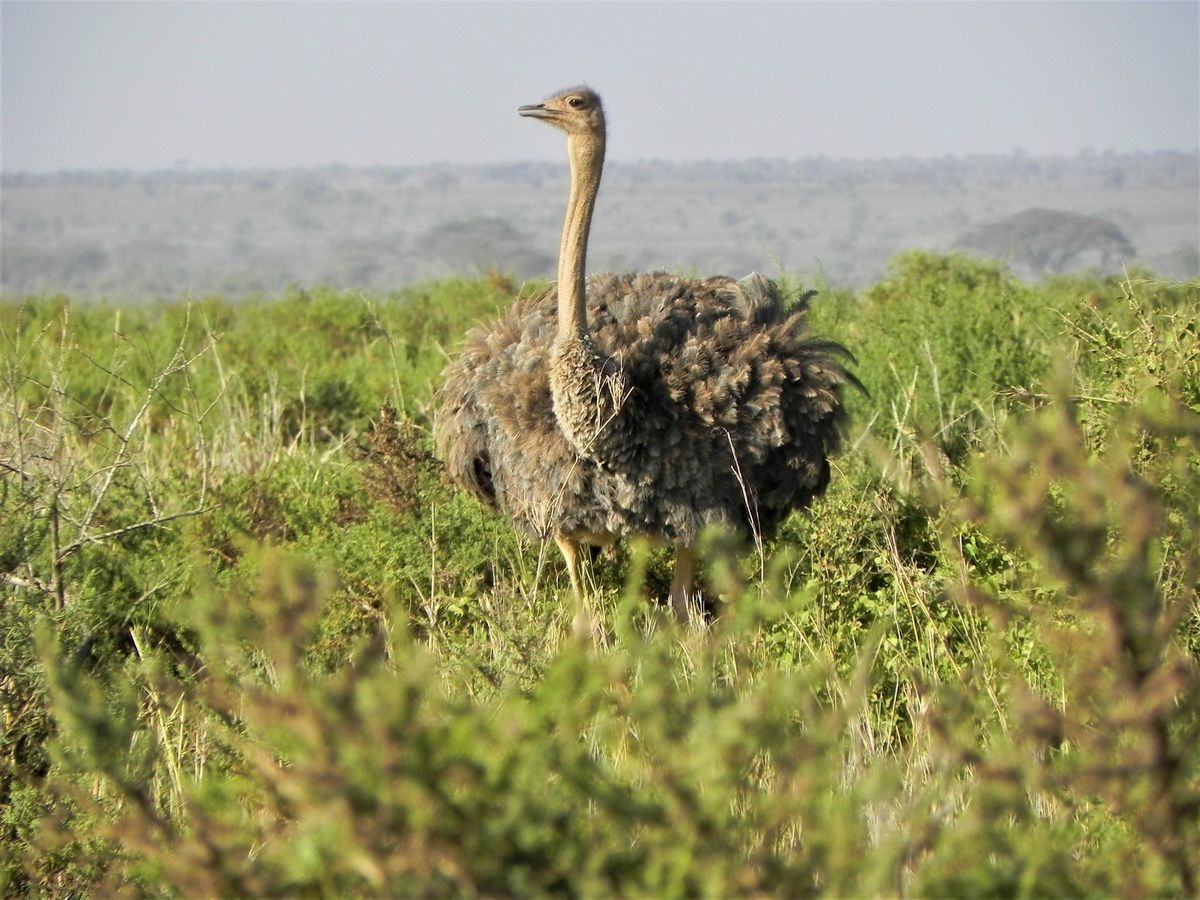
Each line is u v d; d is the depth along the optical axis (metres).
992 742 14.66
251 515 25.91
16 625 18.95
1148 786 10.88
